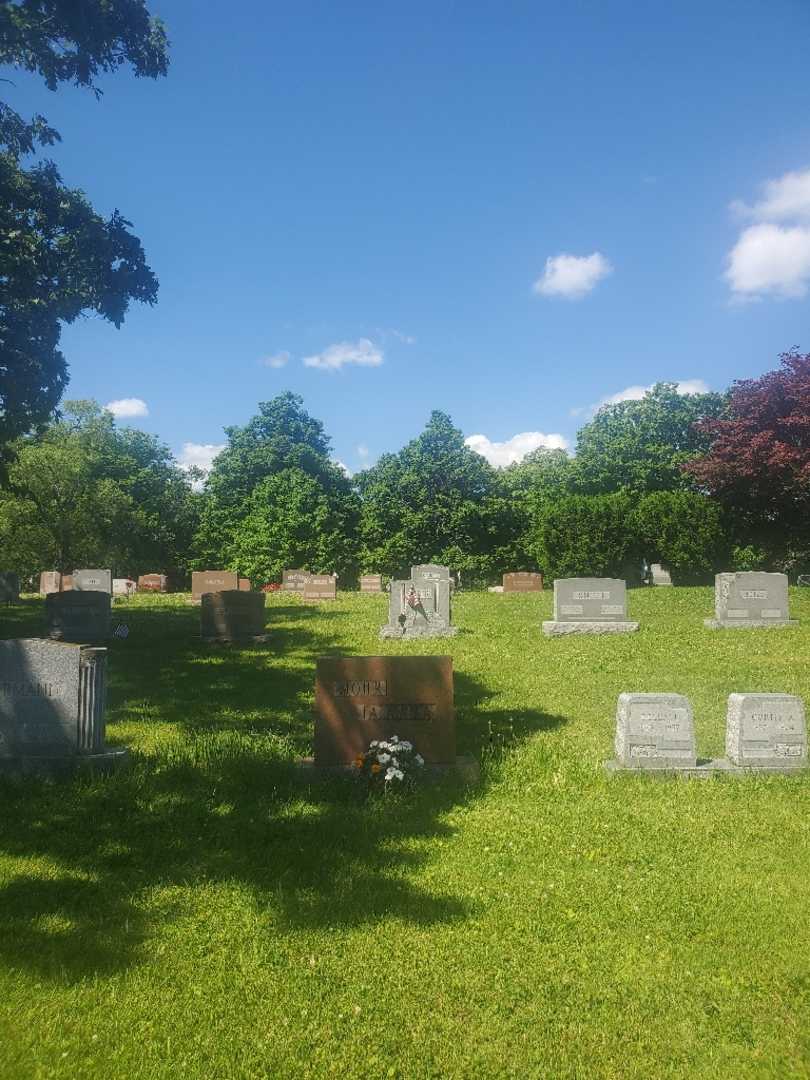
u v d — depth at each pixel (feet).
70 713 31.17
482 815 27.45
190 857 23.84
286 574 137.18
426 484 178.40
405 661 32.45
